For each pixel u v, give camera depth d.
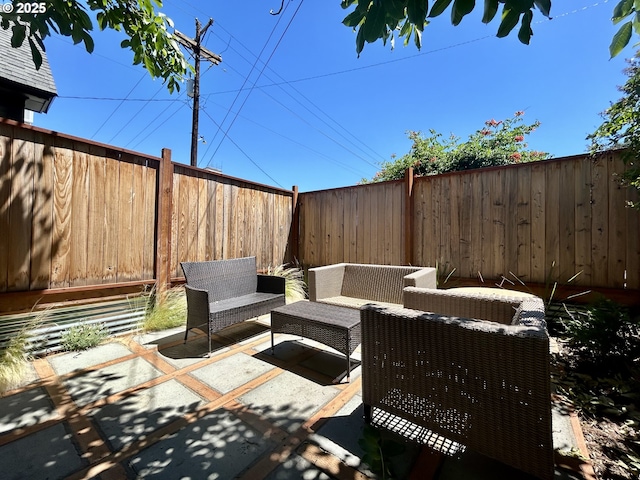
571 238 2.94
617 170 2.71
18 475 1.22
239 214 4.21
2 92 4.75
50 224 2.51
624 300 2.68
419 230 3.90
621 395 1.76
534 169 3.14
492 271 3.38
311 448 1.39
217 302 3.02
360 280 3.34
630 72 2.27
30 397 1.82
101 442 1.42
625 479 1.18
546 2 0.94
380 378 1.48
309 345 2.74
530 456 1.09
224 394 1.87
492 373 1.16
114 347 2.63
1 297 2.28
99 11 2.11
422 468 1.26
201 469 1.26
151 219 3.21
